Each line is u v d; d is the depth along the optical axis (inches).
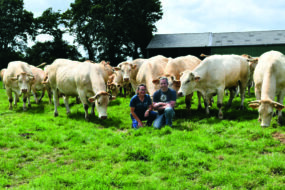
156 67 358.0
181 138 236.4
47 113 387.9
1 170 186.2
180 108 379.6
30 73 442.3
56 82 369.1
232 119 310.2
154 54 1526.8
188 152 199.9
